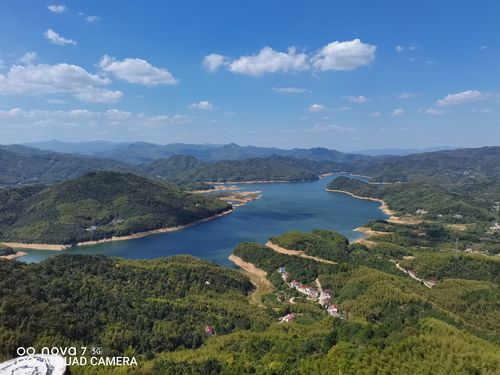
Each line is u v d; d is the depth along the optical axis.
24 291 143.88
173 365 115.56
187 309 169.38
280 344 133.25
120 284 184.50
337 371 106.19
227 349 134.00
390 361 108.38
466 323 160.38
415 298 180.88
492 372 100.88
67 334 126.44
